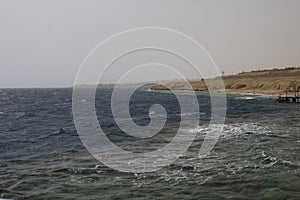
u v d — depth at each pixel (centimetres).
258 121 3438
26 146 2348
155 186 1295
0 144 2455
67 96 13000
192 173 1460
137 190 1255
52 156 1905
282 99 6788
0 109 6606
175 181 1351
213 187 1272
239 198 1153
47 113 5378
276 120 3522
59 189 1296
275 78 13012
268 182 1309
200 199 1149
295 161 1638
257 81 13075
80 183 1360
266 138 2339
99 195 1216
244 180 1343
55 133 2983
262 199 1143
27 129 3384
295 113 4328
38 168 1628
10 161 1828
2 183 1394
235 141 2222
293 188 1241
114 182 1357
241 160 1686
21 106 7419
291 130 2736
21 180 1427
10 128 3494
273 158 1705
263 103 6531
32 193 1266
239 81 13588
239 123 3259
